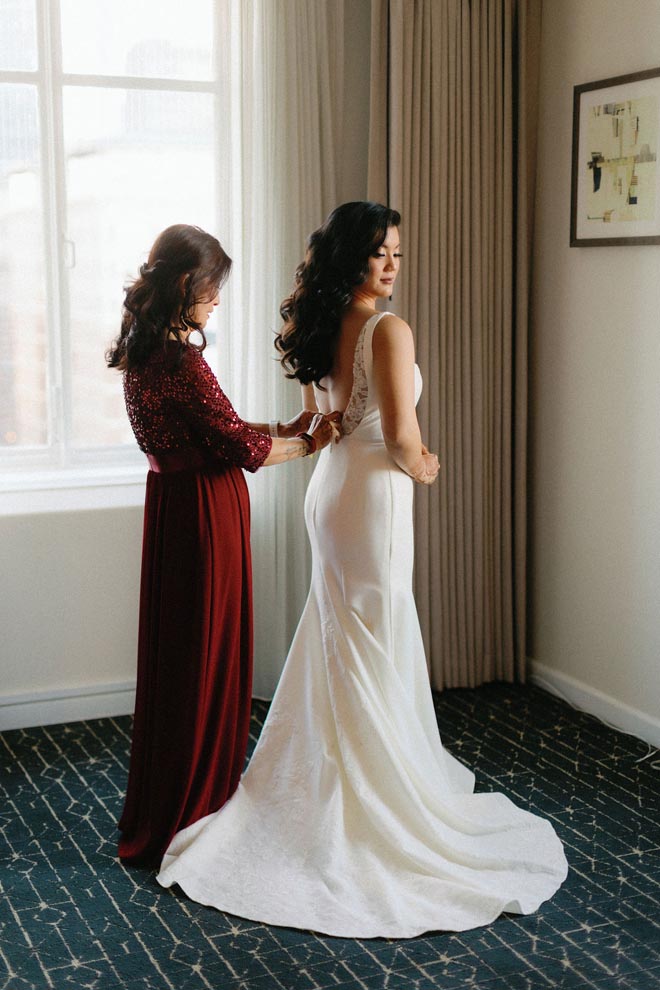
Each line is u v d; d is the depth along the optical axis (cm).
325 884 289
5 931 274
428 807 310
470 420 429
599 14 391
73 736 394
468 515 434
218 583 305
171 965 261
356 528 304
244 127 390
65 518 395
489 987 253
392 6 394
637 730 396
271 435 332
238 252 400
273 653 423
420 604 430
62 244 398
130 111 399
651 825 329
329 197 405
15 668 398
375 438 306
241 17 384
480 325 423
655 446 383
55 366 406
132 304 296
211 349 419
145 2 394
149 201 407
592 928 276
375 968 260
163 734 307
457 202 414
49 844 317
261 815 312
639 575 394
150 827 308
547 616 443
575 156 402
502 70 414
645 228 374
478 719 411
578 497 421
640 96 370
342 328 303
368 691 304
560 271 420
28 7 383
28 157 391
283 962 262
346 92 411
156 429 301
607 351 400
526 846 312
